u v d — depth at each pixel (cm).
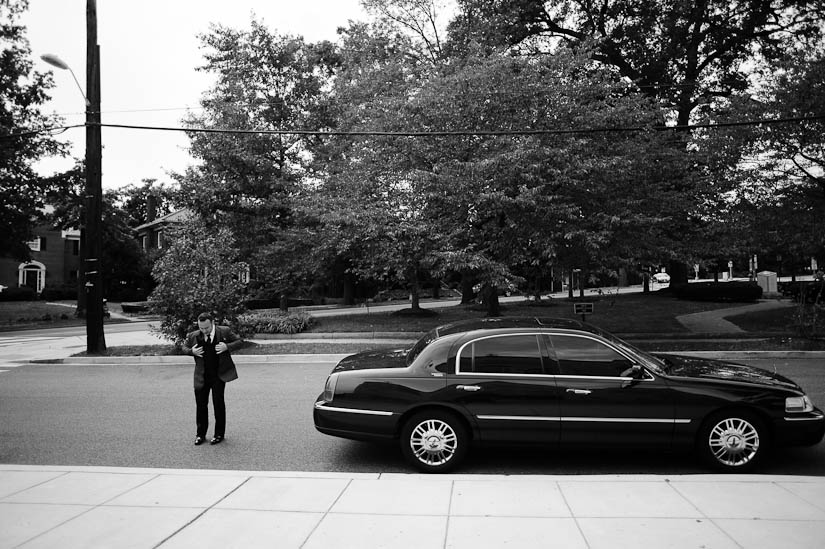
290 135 2578
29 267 5103
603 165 1535
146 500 491
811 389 999
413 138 1767
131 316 3716
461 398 594
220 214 2625
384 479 538
